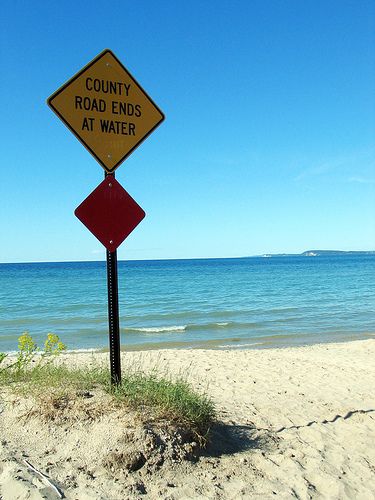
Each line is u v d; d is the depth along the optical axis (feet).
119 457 11.78
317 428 17.67
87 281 188.65
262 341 56.03
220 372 30.35
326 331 63.21
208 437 13.83
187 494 11.24
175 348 51.11
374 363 36.17
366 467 14.47
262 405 20.75
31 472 11.09
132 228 15.10
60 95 14.19
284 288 137.39
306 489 12.35
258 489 11.96
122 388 14.42
